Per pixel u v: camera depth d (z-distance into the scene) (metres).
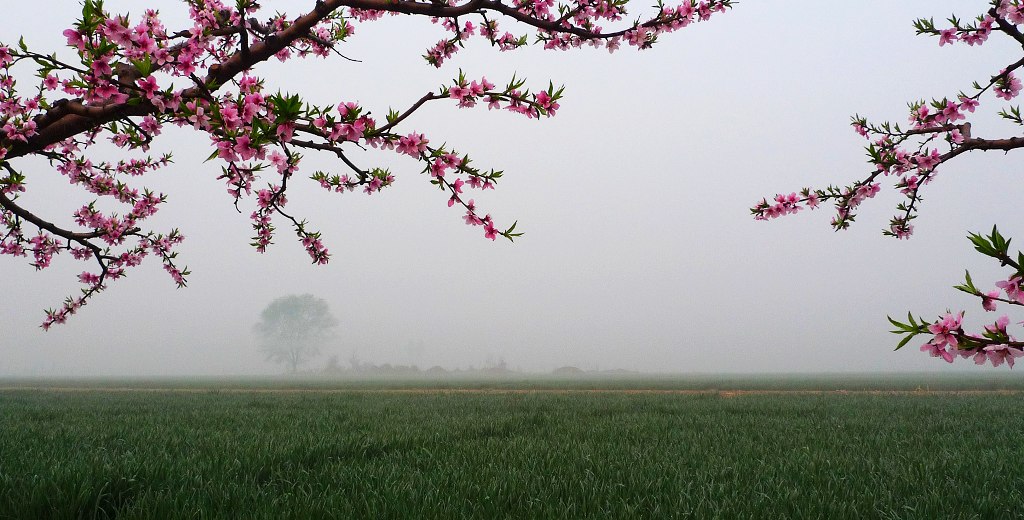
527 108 4.10
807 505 4.43
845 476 5.54
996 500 4.59
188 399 19.27
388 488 4.64
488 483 4.99
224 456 6.04
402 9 4.01
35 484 4.31
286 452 6.27
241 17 3.68
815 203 7.34
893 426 9.71
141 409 13.89
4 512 3.90
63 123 3.67
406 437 7.84
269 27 4.09
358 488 4.86
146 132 3.75
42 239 7.82
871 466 5.96
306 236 6.68
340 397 20.17
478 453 6.59
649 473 5.59
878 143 7.02
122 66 3.39
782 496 4.69
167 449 6.81
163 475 5.06
